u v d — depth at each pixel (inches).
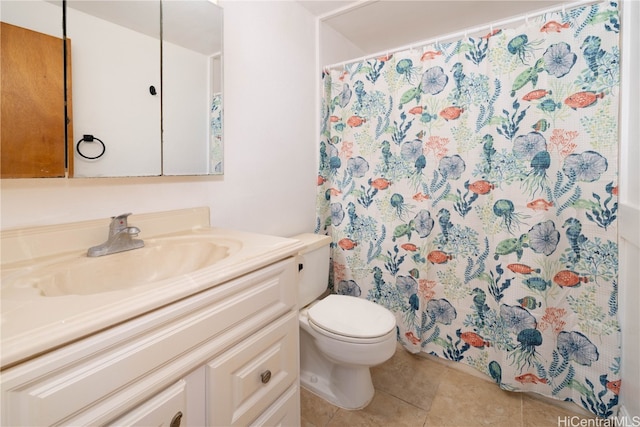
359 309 55.7
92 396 18.9
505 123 53.2
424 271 63.1
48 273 28.0
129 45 39.9
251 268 30.1
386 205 67.2
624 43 44.7
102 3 37.4
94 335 19.0
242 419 29.7
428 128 60.9
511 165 52.9
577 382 50.1
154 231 42.1
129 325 20.5
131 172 40.4
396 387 58.4
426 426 49.4
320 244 63.2
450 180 59.9
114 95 38.6
